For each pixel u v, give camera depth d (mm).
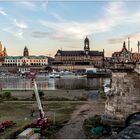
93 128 39531
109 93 43719
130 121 39469
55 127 41500
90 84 146625
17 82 161250
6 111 56312
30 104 65500
